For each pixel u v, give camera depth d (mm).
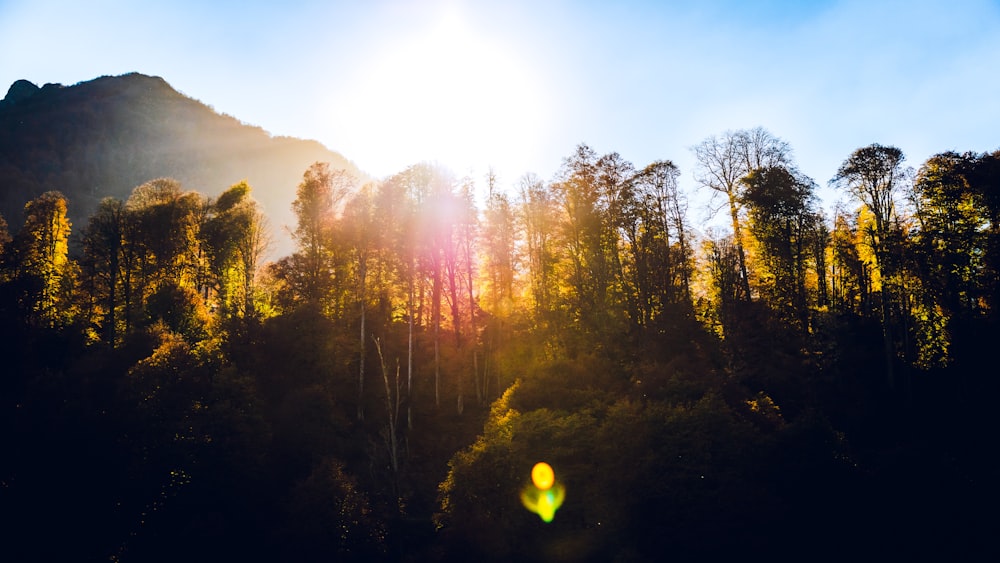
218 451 29188
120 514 24781
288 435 35062
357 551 28266
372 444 39219
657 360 34594
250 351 40188
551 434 27453
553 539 24625
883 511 23031
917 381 40062
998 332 36250
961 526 22547
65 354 39281
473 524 26047
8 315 38250
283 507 29188
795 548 21797
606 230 44500
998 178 36906
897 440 33625
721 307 43438
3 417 24312
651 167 45750
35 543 22297
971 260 38000
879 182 41719
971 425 34156
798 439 24734
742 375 35438
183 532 25281
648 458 24219
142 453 26484
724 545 21562
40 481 23359
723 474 23469
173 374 31641
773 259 43750
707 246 46938
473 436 40844
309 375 41250
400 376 46281
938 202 39719
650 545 22781
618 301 42156
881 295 43625
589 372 34094
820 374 39094
